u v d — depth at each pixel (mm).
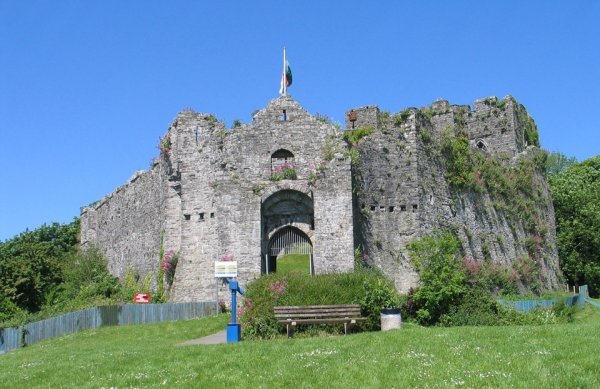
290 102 40656
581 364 16016
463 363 16719
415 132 41375
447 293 30797
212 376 17188
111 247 63188
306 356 18734
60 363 21281
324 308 26141
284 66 44938
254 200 38344
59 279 62094
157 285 49625
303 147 39938
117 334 32750
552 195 61875
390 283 29516
